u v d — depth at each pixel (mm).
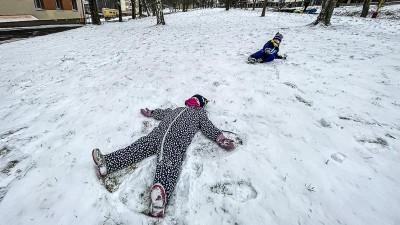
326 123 3439
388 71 5348
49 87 5297
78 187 2453
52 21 22984
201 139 3193
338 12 23641
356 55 6621
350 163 2729
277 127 3426
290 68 5762
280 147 3000
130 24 19891
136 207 2270
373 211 2172
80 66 6809
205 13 27922
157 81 5215
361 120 3562
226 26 14164
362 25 12609
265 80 5070
